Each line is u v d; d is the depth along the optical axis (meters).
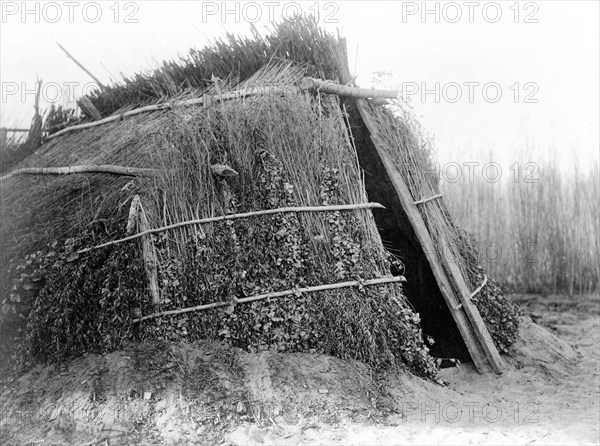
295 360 6.80
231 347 6.87
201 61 9.08
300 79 7.85
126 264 7.09
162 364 6.62
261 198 7.28
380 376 6.91
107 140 8.62
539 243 12.97
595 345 9.88
